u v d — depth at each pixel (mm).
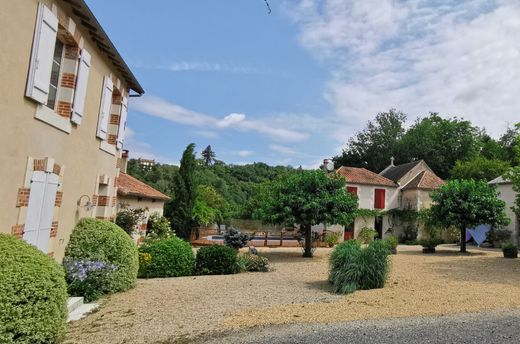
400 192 30000
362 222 27891
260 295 7961
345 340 4973
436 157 43125
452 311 6484
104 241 7859
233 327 5531
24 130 5629
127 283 8047
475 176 34750
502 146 45625
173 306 6816
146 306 6777
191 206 22609
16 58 5242
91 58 8289
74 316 6062
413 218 27750
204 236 24031
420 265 13008
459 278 10188
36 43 5641
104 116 9273
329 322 5801
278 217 15102
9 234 5047
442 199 18531
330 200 14992
